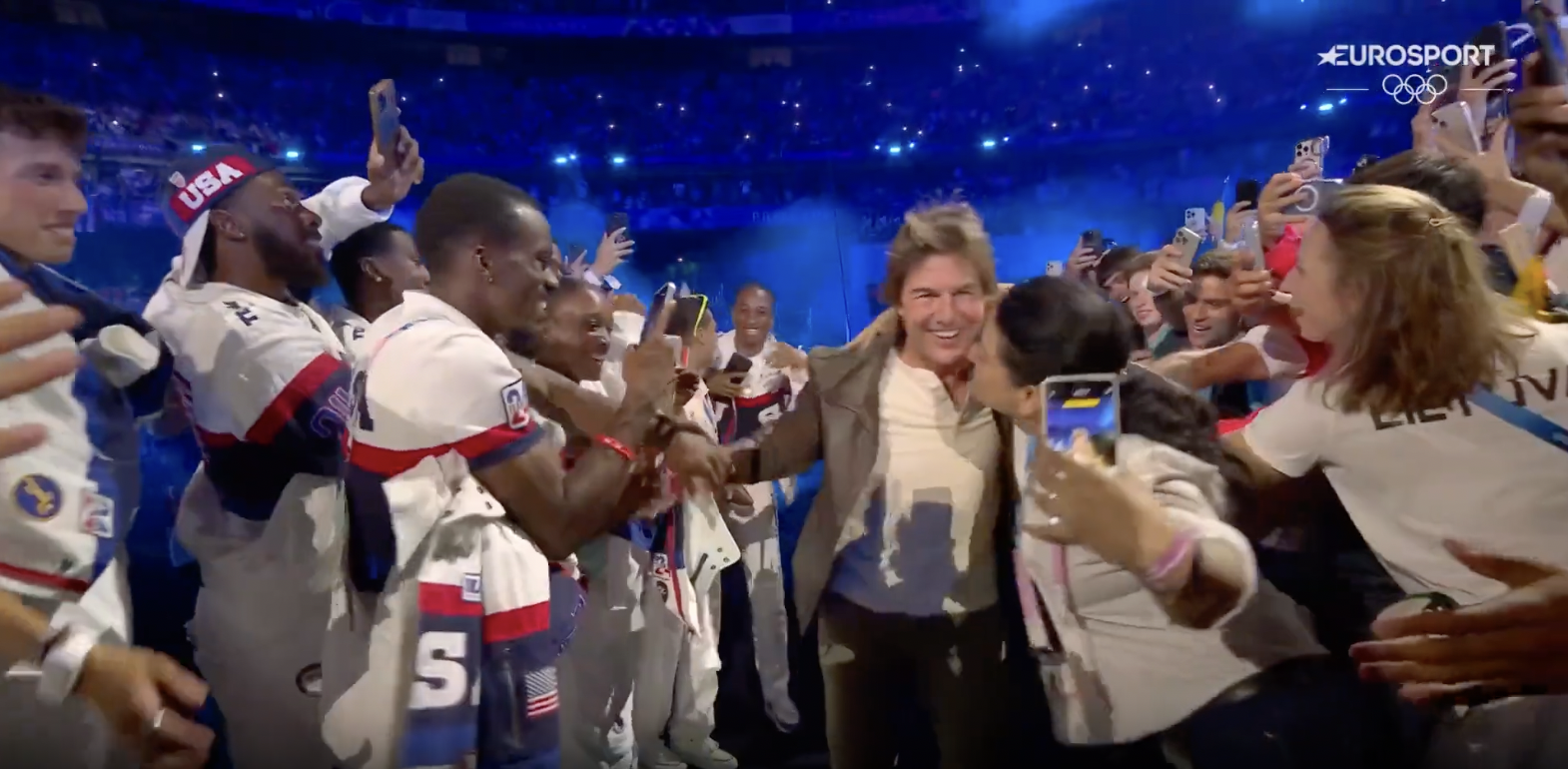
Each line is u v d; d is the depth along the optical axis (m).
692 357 2.37
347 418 1.47
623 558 1.97
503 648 1.38
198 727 1.17
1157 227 12.22
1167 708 1.41
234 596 1.61
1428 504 1.31
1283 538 1.43
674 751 2.42
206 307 1.58
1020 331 1.38
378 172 2.17
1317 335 1.37
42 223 1.32
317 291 2.16
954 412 1.62
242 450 1.57
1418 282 1.26
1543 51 1.44
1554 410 1.22
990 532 1.64
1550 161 1.44
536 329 1.54
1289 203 1.76
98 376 1.42
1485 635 1.29
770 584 2.66
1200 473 1.38
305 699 1.61
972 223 1.57
